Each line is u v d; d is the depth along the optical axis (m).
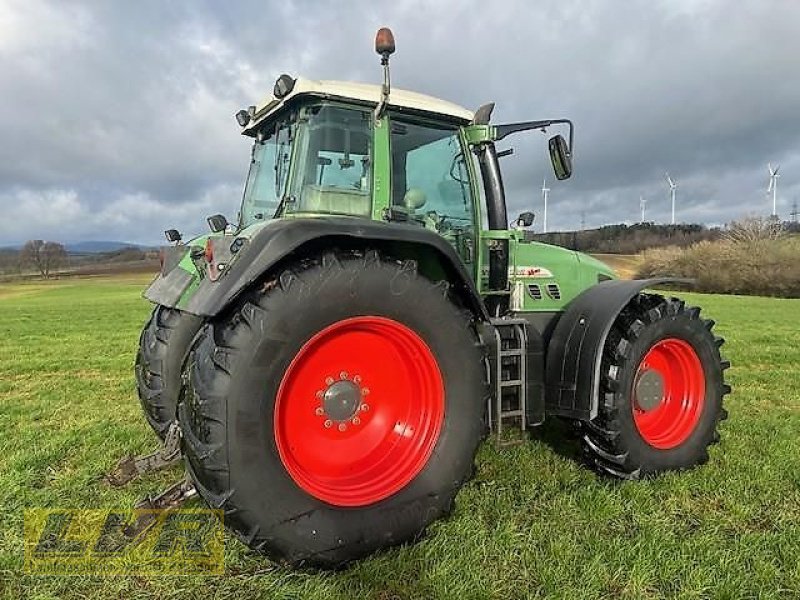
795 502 3.71
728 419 5.65
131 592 2.79
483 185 4.35
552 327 4.59
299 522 2.82
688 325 4.30
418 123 3.96
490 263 4.36
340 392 3.17
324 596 2.73
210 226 4.96
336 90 3.55
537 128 4.19
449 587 2.76
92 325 17.62
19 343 12.84
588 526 3.36
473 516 3.44
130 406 6.32
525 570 2.93
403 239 3.11
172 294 4.02
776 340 12.80
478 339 3.46
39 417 5.87
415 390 3.34
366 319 3.02
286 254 2.85
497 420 3.75
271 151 4.13
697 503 3.72
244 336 2.72
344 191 3.64
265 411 2.75
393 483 3.15
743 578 2.85
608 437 3.94
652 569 2.92
